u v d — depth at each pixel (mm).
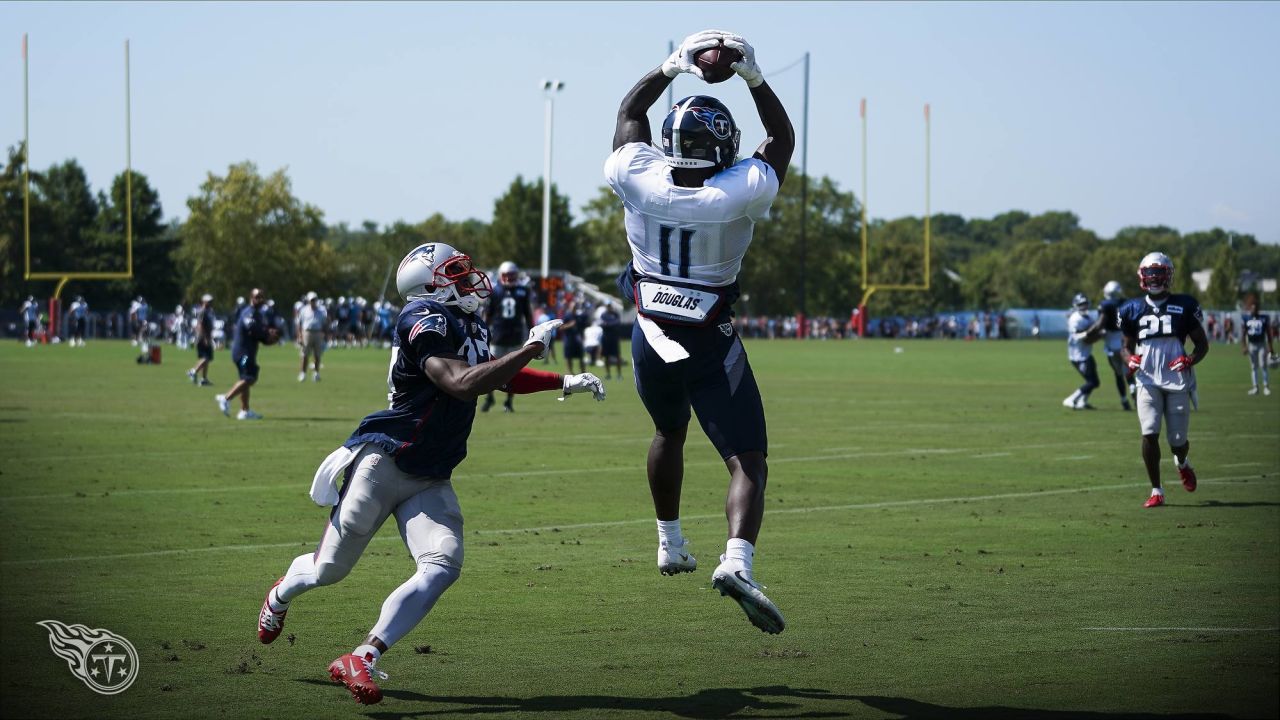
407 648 24672
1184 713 20297
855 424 75938
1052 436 68562
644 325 23047
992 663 23469
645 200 22625
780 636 25547
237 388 77750
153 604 28156
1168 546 35688
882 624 26531
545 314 126062
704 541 36750
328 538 21812
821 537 37125
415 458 21547
